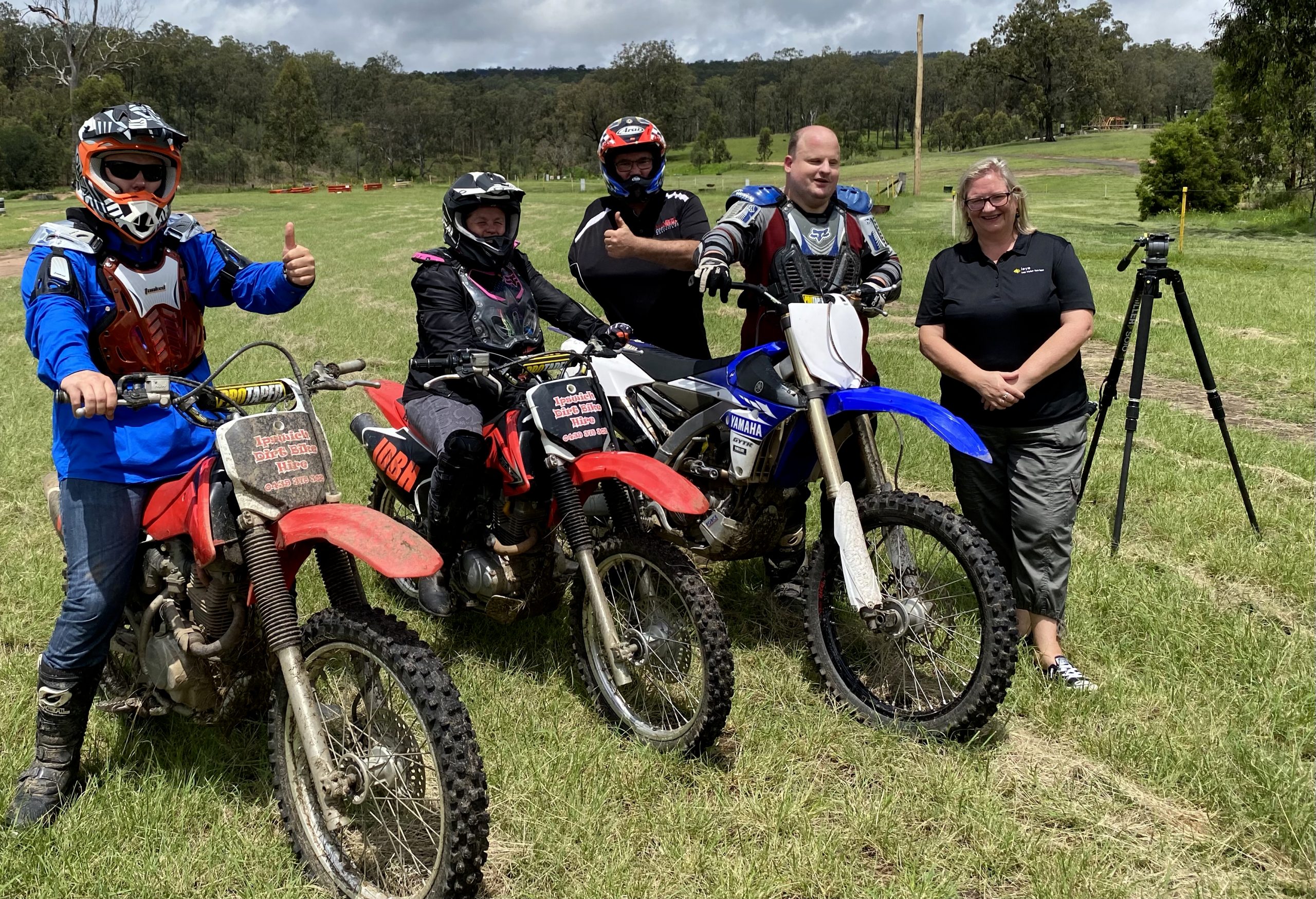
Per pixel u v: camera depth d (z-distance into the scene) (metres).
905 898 2.96
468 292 4.23
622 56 146.38
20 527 5.94
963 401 4.46
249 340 12.42
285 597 2.97
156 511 3.20
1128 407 5.37
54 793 3.31
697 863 3.12
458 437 3.96
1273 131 34.44
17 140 88.06
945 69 178.88
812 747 3.78
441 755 2.72
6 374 10.37
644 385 4.38
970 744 3.76
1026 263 4.33
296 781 3.11
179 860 3.10
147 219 3.11
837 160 4.49
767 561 5.06
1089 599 4.87
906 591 3.97
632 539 3.81
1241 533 5.66
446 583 4.45
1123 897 2.98
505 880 3.09
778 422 3.96
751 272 4.67
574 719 3.99
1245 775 3.47
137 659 3.53
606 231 4.95
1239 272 19.09
